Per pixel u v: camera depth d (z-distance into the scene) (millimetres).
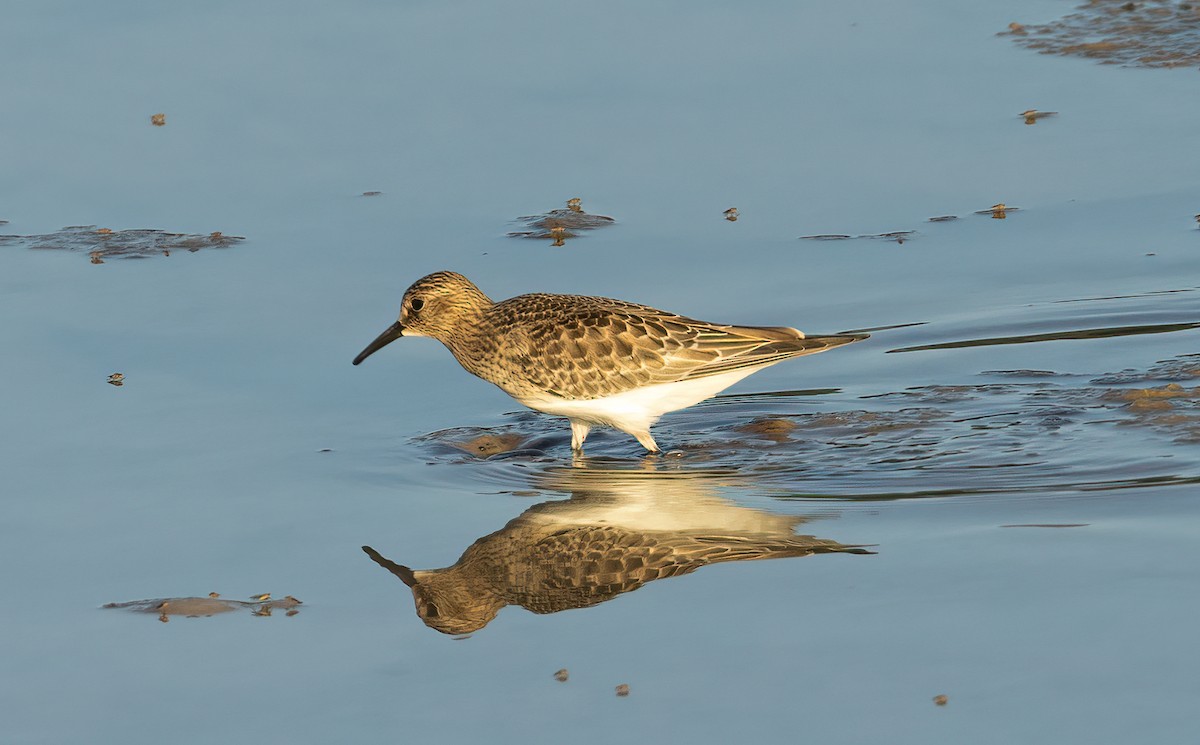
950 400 14906
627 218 18922
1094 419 14094
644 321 13984
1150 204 18766
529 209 19203
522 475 13344
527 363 14172
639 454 14047
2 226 19125
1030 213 18734
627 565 11195
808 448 13891
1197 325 16344
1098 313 16672
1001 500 12156
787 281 17312
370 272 17578
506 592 10805
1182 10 24891
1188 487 12188
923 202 19078
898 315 16781
